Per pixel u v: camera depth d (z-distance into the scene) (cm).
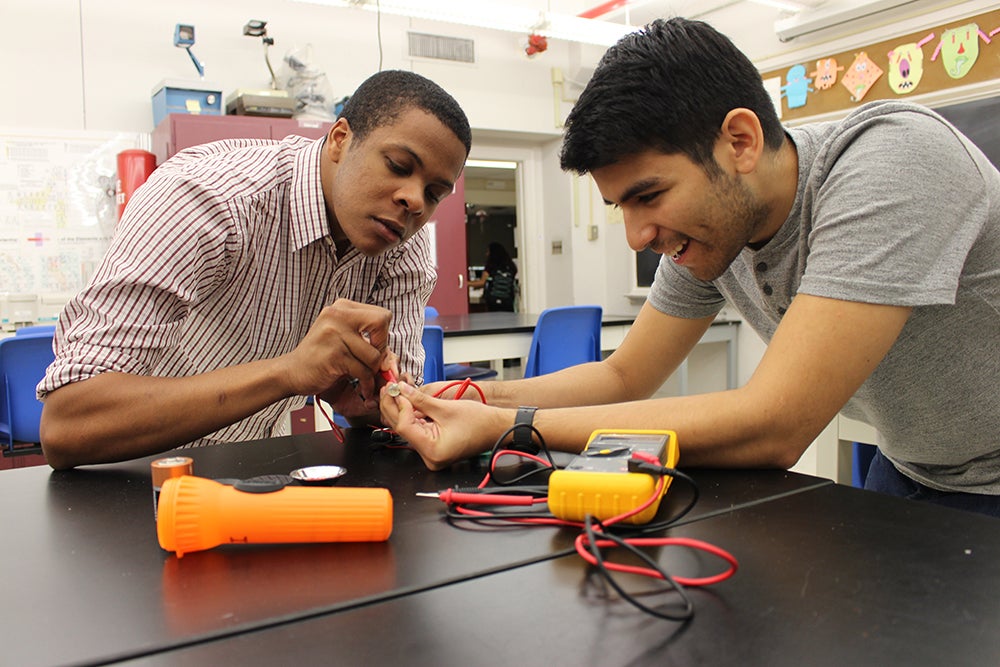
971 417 94
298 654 40
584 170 80
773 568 51
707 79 75
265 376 93
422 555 55
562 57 516
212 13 400
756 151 79
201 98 356
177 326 100
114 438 87
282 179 117
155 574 52
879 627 42
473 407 86
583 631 43
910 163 76
